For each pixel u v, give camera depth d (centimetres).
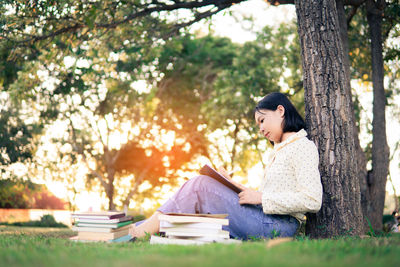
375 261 118
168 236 232
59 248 163
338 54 314
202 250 146
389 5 557
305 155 258
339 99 304
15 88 615
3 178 1295
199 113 1686
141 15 563
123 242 223
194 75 1611
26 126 1229
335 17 322
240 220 263
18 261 122
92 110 1474
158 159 1859
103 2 511
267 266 104
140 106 1307
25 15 489
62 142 1588
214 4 569
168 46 775
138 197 1973
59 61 566
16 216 1493
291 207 247
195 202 268
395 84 735
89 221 250
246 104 1192
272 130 283
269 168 277
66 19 511
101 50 599
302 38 326
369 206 524
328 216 285
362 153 531
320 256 129
